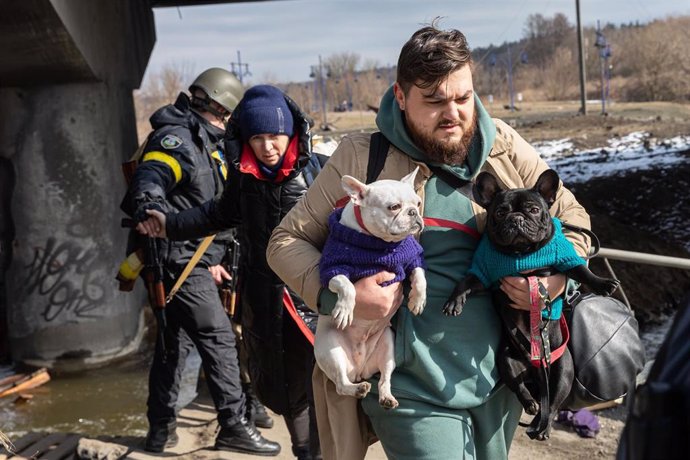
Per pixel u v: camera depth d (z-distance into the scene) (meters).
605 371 2.92
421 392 2.75
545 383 2.77
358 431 2.96
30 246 10.80
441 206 2.83
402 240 2.68
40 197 10.75
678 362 1.25
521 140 3.00
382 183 2.65
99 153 10.91
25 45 9.87
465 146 2.79
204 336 5.00
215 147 5.20
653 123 27.88
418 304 2.67
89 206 10.84
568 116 37.50
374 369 2.80
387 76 65.25
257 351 4.01
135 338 11.54
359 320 2.74
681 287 11.39
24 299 10.88
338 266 2.68
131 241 5.09
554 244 2.70
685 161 16.44
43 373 10.39
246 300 4.00
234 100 5.27
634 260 4.54
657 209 14.09
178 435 5.33
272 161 3.85
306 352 3.90
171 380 5.11
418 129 2.75
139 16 12.85
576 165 17.94
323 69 62.34
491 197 2.76
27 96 10.67
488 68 70.38
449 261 2.80
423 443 2.72
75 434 5.61
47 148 10.70
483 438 2.83
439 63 2.63
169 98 41.31
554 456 4.78
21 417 9.18
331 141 5.12
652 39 57.19
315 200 2.98
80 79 10.62
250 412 5.20
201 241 4.95
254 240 3.94
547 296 2.68
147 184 4.66
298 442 4.34
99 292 10.95
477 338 2.78
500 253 2.71
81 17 10.16
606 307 3.02
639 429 1.20
